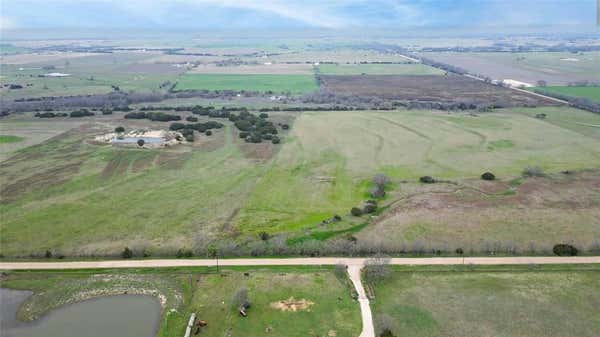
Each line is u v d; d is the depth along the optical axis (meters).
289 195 89.19
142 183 94.94
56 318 54.53
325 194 89.88
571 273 61.38
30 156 111.81
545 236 71.69
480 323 51.62
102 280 61.16
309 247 67.94
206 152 117.12
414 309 54.19
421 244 68.19
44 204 83.88
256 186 93.69
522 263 64.06
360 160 110.94
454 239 70.81
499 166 106.19
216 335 50.47
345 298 56.53
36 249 68.56
